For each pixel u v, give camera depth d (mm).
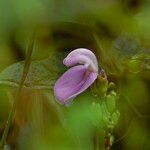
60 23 287
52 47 303
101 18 253
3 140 288
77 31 300
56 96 277
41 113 309
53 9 204
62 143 299
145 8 267
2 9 186
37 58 305
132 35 303
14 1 187
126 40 307
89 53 277
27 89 308
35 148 305
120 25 256
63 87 277
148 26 264
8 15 188
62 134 300
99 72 298
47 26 277
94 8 245
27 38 269
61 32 297
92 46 309
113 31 291
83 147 295
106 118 283
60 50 307
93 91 284
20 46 273
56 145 300
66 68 306
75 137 295
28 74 303
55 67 306
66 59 277
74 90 276
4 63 298
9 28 190
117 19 253
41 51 303
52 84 304
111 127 285
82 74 278
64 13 213
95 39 305
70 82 277
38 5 192
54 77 305
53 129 303
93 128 290
